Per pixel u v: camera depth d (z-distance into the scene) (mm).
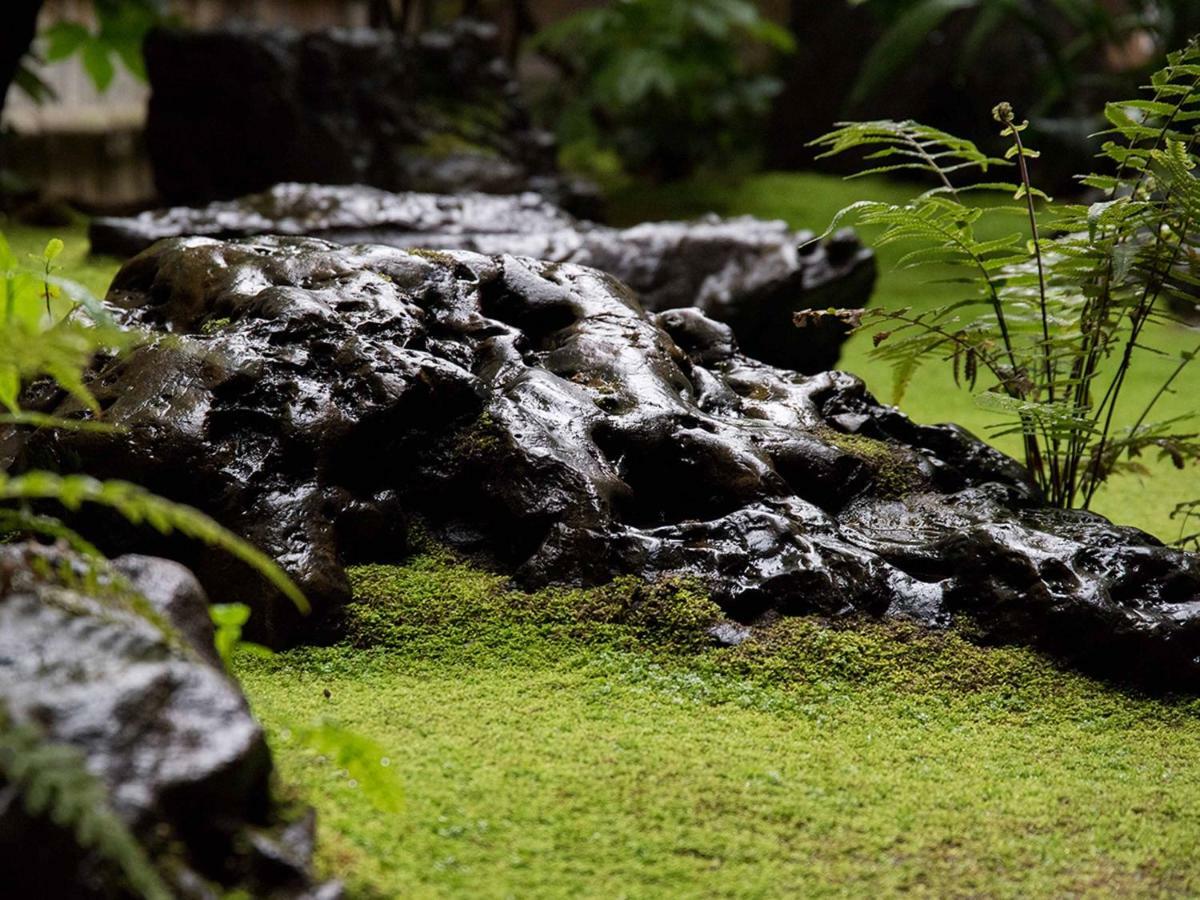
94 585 1957
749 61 13484
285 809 1905
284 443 3021
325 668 2820
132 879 1577
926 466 3422
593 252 5488
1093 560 3045
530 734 2543
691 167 10969
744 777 2430
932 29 10180
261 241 3689
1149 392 6266
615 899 2041
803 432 3398
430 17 11359
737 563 3010
